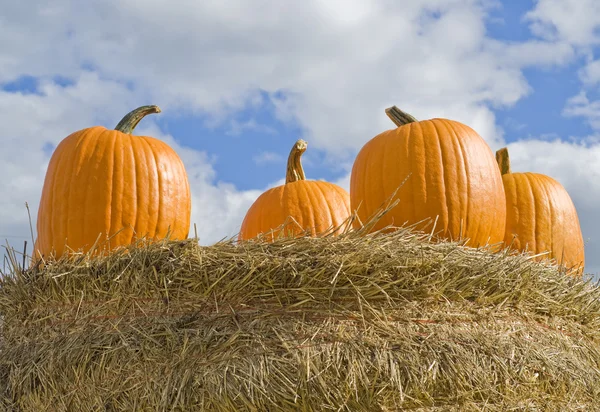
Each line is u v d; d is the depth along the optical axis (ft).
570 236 12.25
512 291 8.11
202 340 7.32
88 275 8.14
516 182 12.32
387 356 7.20
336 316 7.41
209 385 7.12
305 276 7.41
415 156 9.80
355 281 7.48
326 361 7.10
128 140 10.62
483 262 8.02
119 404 7.49
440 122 10.33
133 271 7.86
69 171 10.19
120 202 10.09
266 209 12.14
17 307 8.95
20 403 8.39
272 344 7.23
